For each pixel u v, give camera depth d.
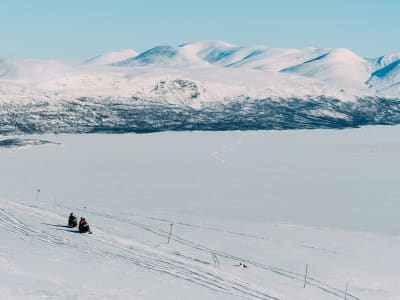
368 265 46.62
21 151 158.50
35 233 46.16
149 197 85.00
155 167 128.12
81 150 165.00
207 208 76.50
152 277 34.91
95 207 69.44
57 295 26.61
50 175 110.44
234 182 106.19
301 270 43.03
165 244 46.97
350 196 92.38
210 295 32.06
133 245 44.41
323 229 61.38
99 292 28.73
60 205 67.62
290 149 179.75
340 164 141.12
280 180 110.56
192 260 41.56
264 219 69.38
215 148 177.62
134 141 197.25
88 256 39.34
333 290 38.34
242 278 37.38
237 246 49.62
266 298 33.22
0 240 42.09
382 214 76.81
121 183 101.00
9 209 56.62
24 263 33.97
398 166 138.62
